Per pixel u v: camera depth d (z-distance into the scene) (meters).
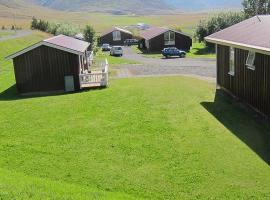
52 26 95.25
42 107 25.81
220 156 15.97
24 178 13.59
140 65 49.34
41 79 32.88
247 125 19.55
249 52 21.84
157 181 14.09
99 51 78.81
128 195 12.98
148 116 21.73
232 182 13.82
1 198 11.11
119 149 17.16
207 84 30.69
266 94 19.78
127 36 101.25
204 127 19.45
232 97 25.23
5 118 23.44
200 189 13.43
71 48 32.47
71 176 14.60
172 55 61.88
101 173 14.81
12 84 37.47
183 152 16.48
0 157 16.69
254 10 75.12
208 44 70.56
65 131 20.00
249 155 15.96
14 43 65.31
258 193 13.05
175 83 31.61
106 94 28.42
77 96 28.86
